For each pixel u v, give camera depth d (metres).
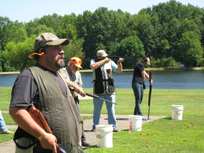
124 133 6.87
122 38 106.38
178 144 5.74
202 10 121.19
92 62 7.14
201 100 14.38
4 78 62.47
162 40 96.75
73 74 5.96
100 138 5.57
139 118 7.08
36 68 2.73
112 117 7.11
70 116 2.84
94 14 110.25
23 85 2.53
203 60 89.94
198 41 90.75
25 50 70.88
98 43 105.25
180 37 98.06
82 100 15.47
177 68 86.81
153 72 72.44
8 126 8.06
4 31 101.75
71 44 96.12
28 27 125.75
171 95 17.11
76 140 2.90
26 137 2.65
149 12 135.38
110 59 7.05
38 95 2.61
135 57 8.23
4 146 5.82
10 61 73.06
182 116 9.36
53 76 2.83
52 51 2.83
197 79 45.91
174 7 124.12
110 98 7.04
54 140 2.49
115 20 110.06
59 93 2.75
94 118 7.24
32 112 2.53
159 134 6.71
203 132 6.90
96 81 7.05
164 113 10.26
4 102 14.64
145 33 99.75
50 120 2.62
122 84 38.91
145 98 15.69
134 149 5.38
